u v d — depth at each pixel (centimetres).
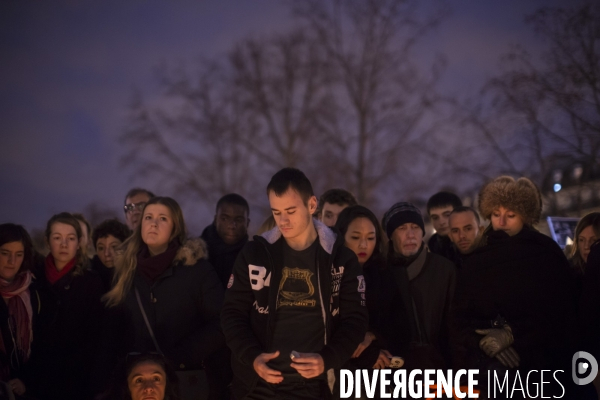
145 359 438
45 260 517
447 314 469
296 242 388
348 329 379
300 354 359
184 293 471
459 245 576
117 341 471
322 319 384
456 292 450
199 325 477
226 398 498
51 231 510
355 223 469
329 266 384
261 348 381
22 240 494
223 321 390
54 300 502
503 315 429
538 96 1009
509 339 420
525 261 431
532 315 423
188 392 450
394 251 488
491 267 437
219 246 584
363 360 427
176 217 488
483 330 425
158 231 479
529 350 421
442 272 480
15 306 486
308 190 382
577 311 435
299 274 386
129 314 471
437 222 655
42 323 497
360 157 2312
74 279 509
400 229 482
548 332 420
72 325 501
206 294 474
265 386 388
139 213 637
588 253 486
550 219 681
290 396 384
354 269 393
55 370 495
